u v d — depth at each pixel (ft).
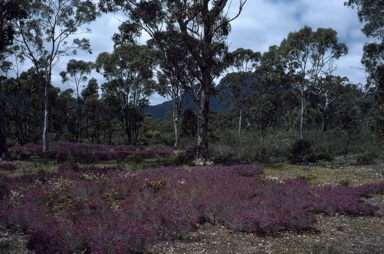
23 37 115.14
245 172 55.77
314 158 80.33
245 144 106.22
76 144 148.97
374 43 106.01
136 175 45.34
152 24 79.77
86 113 194.29
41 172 53.26
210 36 79.51
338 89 218.38
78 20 113.50
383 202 35.63
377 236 25.04
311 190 36.81
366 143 96.63
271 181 41.83
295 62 170.09
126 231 21.48
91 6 112.57
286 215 26.66
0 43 99.35
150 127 275.18
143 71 158.10
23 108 175.94
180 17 76.23
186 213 27.61
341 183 45.34
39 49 125.59
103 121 197.67
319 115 234.58
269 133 144.87
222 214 28.14
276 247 22.72
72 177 44.37
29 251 21.34
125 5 79.10
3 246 22.04
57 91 194.59
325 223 28.27
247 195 34.65
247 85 201.67
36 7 107.65
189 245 22.95
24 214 25.84
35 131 195.31
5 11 100.99
